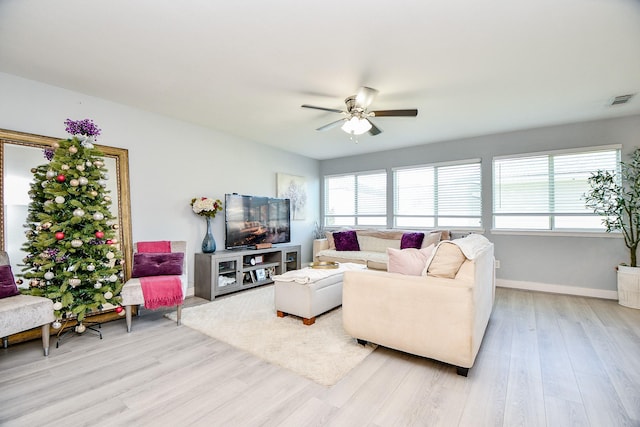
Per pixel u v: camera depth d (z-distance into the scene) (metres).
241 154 4.73
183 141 3.91
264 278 4.58
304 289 2.86
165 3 1.71
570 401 1.68
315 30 1.98
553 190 4.14
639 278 3.33
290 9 1.77
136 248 3.21
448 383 1.87
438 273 2.14
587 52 2.24
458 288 1.91
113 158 3.21
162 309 3.34
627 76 2.63
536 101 3.21
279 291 3.06
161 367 2.05
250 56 2.32
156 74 2.61
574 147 3.96
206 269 3.81
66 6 1.73
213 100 3.20
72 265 2.49
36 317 2.17
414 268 2.30
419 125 4.06
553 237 4.10
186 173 3.95
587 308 3.38
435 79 2.69
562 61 2.37
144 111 3.50
